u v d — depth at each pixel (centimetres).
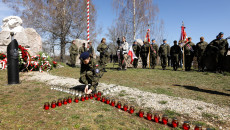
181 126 268
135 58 1453
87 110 329
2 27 1175
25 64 929
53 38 2267
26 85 568
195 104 374
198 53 1160
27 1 1998
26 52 932
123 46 1186
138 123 276
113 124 267
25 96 425
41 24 2130
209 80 769
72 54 1348
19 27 1199
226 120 293
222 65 1074
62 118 284
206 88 585
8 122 262
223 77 866
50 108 334
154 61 1360
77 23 2295
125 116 306
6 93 452
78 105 359
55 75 850
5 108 329
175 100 404
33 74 857
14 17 1179
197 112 329
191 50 1204
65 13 2236
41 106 346
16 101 378
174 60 1232
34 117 286
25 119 276
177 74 984
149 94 460
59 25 2228
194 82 712
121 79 764
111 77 823
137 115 313
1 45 1110
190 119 300
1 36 1110
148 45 1380
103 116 300
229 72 1033
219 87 608
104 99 391
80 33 2384
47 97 418
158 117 285
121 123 272
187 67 1237
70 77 783
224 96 470
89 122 271
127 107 336
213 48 1072
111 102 365
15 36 1147
